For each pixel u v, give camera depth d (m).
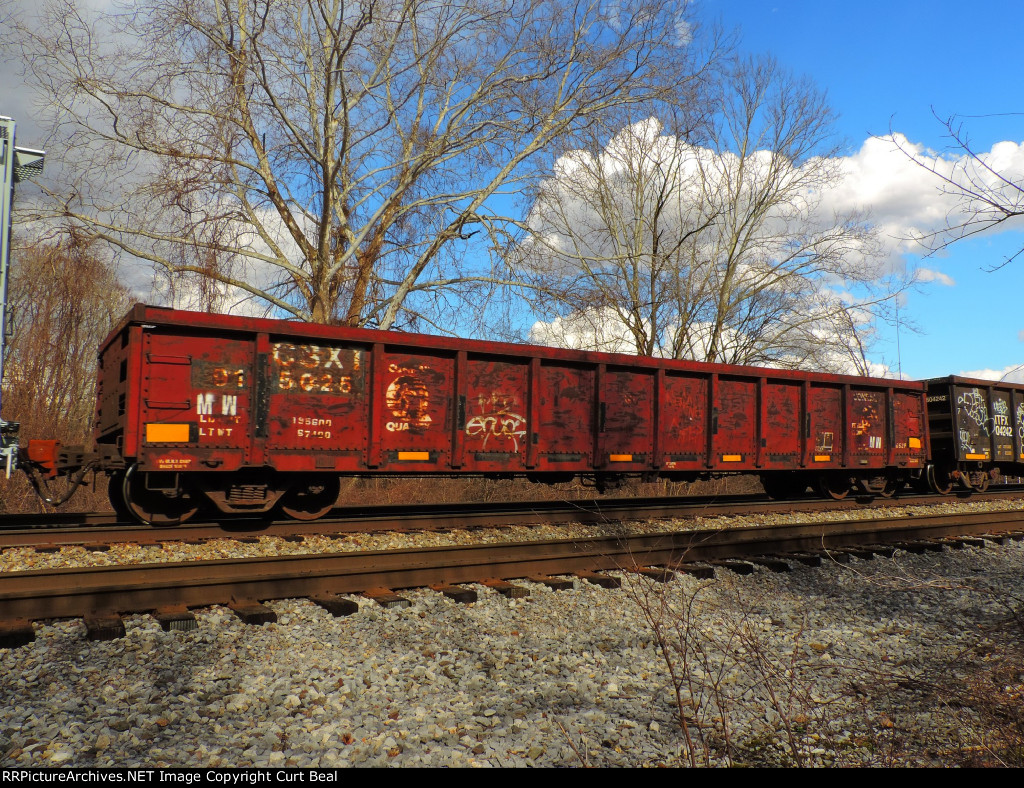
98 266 16.94
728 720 4.08
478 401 10.07
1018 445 17.66
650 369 11.63
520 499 17.52
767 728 4.02
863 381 14.31
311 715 3.80
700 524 10.95
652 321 24.14
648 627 5.76
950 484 16.78
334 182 15.44
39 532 7.91
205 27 14.02
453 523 9.80
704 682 4.61
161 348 8.12
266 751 3.41
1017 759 3.50
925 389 15.63
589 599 6.57
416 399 9.64
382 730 3.68
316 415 8.96
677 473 12.70
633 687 4.52
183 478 8.73
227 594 5.77
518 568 7.18
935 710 4.24
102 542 7.93
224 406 8.41
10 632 4.66
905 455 15.21
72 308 19.48
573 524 10.34
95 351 22.48
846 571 8.25
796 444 13.35
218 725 3.64
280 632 5.16
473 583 6.84
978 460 16.47
